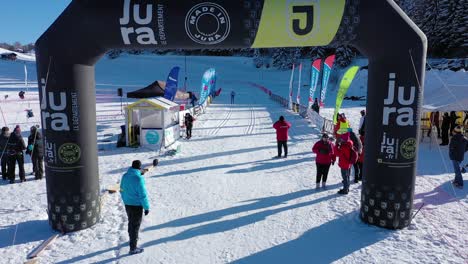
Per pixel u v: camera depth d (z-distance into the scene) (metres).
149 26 6.11
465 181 9.26
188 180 9.52
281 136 12.09
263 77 71.81
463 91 14.17
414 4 51.81
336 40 6.27
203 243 5.98
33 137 9.61
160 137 13.93
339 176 9.92
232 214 7.19
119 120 22.30
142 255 5.59
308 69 71.50
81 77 6.27
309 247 5.80
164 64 78.88
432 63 45.03
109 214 7.23
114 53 84.62
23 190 8.80
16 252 5.69
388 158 6.30
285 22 6.04
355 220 6.84
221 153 13.01
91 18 6.07
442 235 6.14
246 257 5.52
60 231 6.43
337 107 13.43
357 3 5.97
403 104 6.13
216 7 6.03
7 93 37.12
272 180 9.51
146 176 9.95
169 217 7.05
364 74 43.44
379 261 5.32
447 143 14.27
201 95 26.16
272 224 6.70
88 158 6.48
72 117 6.23
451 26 46.12
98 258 5.50
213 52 99.44
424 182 9.16
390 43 6.01
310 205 7.64
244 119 23.58
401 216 6.41
